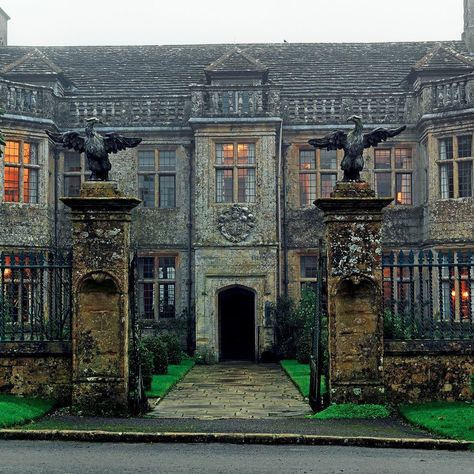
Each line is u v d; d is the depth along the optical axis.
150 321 25.14
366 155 25.36
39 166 23.92
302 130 25.22
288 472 8.06
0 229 22.89
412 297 12.47
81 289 12.00
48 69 25.38
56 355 12.17
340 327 12.04
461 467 8.32
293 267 25.36
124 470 8.13
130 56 29.05
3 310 12.38
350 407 11.70
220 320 25.86
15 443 9.66
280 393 15.69
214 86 24.42
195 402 14.16
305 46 29.53
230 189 24.53
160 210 25.53
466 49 28.59
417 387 12.11
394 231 25.14
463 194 23.38
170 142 25.52
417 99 24.88
